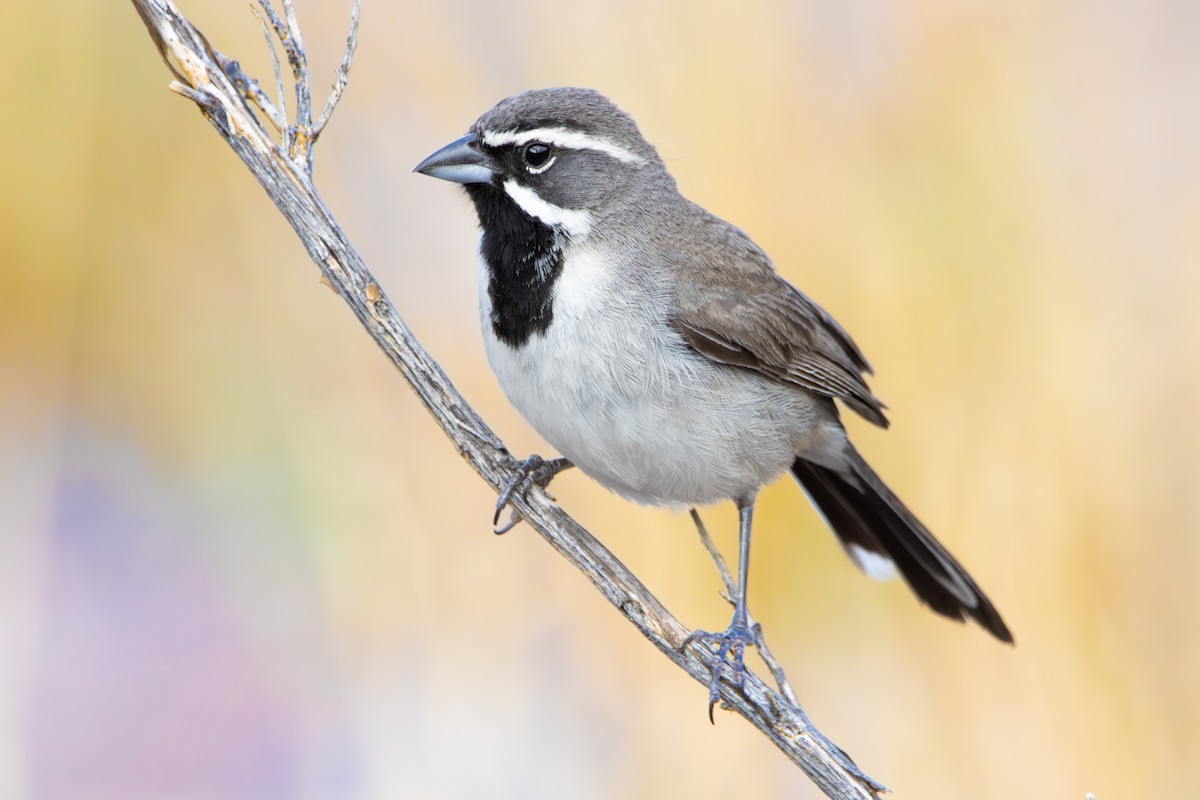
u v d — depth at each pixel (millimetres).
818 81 12977
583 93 10305
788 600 12391
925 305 12672
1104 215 12875
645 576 12336
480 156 9867
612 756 11906
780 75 12852
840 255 12773
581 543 9023
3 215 12383
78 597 12094
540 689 12125
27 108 12445
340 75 8680
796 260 12766
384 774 11555
